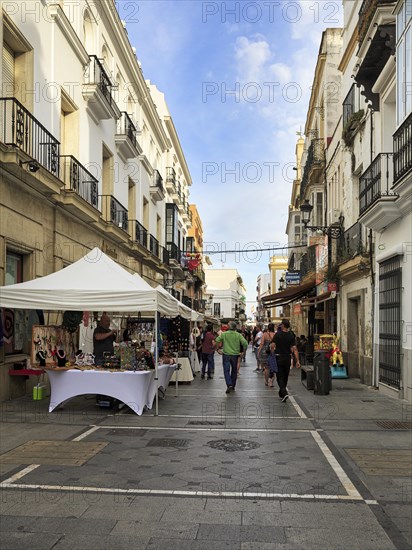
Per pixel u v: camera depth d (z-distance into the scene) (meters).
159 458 6.26
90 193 15.76
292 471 5.78
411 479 5.51
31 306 9.03
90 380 9.19
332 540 3.99
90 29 17.06
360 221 12.88
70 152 15.06
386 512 4.57
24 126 10.91
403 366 11.03
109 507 4.63
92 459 6.20
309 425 8.37
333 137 20.19
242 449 6.73
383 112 12.52
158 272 30.64
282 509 4.62
